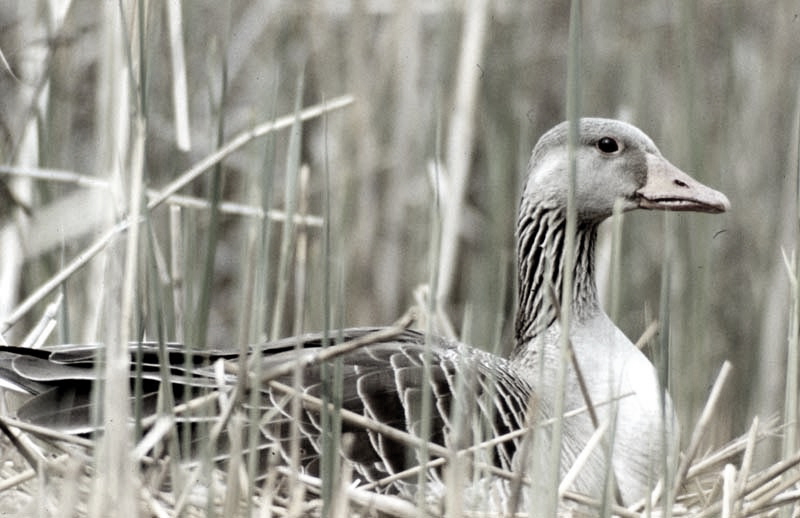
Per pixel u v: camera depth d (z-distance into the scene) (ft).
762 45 55.16
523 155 47.60
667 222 28.30
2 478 29.84
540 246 39.24
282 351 34.32
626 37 55.11
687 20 50.52
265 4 52.75
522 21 54.75
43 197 42.19
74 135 49.14
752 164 53.01
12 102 44.32
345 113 51.49
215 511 28.45
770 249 51.31
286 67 52.85
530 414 29.22
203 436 30.35
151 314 37.22
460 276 52.60
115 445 26.25
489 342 46.85
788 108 53.52
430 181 47.37
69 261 43.60
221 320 52.54
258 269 29.12
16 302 41.29
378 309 50.67
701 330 47.26
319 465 31.83
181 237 41.70
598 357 36.65
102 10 42.04
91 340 39.09
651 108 54.54
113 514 25.91
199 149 51.39
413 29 51.90
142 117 30.53
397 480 30.99
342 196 48.32
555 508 27.35
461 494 26.58
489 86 51.78
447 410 33.01
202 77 52.37
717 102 54.24
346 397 33.01
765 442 44.19
